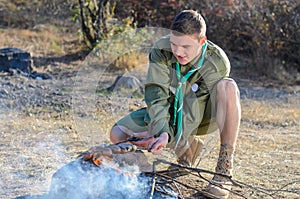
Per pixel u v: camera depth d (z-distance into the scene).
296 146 6.45
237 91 4.04
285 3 12.74
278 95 10.63
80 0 12.48
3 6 15.08
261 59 12.63
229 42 13.37
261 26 12.71
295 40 12.78
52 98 8.60
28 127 6.72
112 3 13.63
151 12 13.60
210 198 4.06
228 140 4.06
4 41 12.92
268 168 5.27
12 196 4.11
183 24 3.75
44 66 11.40
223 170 4.07
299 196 4.36
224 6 13.02
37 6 15.07
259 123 7.93
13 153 5.41
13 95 8.65
